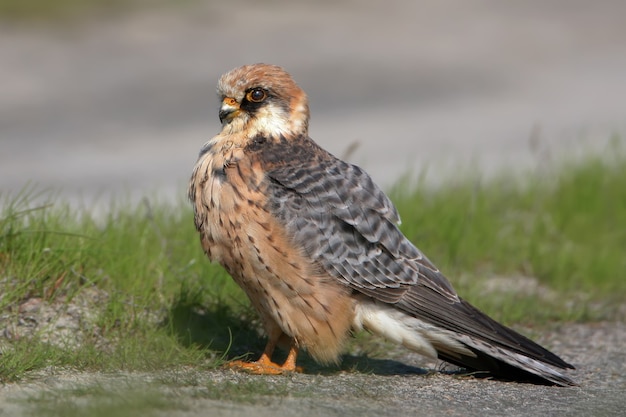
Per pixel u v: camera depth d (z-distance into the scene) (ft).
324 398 26.66
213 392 26.05
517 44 108.58
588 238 50.31
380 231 31.17
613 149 66.95
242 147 31.24
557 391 29.81
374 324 31.32
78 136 69.00
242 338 33.81
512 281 44.86
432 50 103.09
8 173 59.06
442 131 76.43
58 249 33.91
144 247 37.06
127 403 23.82
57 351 29.27
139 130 71.51
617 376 32.32
